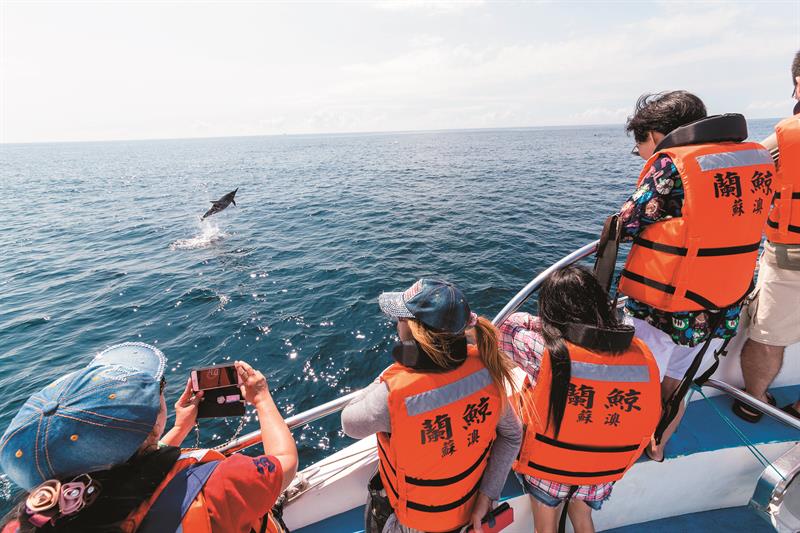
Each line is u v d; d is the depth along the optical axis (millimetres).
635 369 1380
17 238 18328
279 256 14148
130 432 937
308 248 14961
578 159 48500
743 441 2035
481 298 10125
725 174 1467
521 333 1579
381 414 1299
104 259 14797
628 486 2006
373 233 16625
